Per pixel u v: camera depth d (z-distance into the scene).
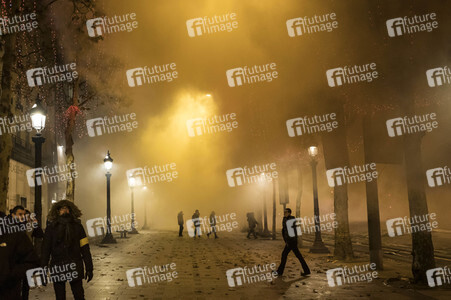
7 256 5.76
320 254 19.03
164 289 10.48
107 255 19.42
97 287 10.74
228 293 9.91
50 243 6.54
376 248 13.52
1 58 10.34
